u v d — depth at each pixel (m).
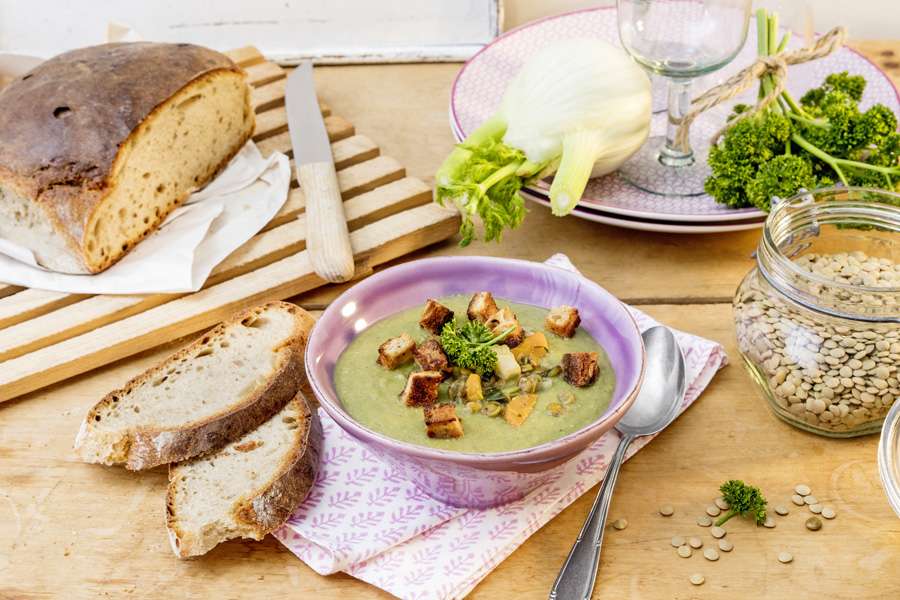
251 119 1.26
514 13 1.47
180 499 0.97
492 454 0.91
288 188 1.21
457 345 0.97
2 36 1.44
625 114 1.12
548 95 1.12
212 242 1.15
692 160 1.20
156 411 1.01
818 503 0.97
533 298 1.03
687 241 1.17
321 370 0.97
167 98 1.16
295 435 0.99
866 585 0.93
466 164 1.13
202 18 1.43
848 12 1.45
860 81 1.18
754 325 1.01
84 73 1.18
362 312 1.01
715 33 1.14
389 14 1.42
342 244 1.12
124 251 1.14
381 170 1.23
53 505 0.99
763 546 0.95
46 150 1.13
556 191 1.12
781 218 1.02
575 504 0.98
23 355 1.08
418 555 0.95
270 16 1.43
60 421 1.04
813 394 0.99
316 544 0.96
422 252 1.18
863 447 1.01
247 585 0.95
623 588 0.93
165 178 1.17
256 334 1.06
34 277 1.12
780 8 1.21
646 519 0.97
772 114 1.12
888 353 0.98
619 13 1.16
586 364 0.96
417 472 0.94
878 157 1.11
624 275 1.14
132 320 1.10
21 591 0.94
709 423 1.02
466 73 1.28
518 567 0.95
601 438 1.01
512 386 0.97
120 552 0.96
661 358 1.04
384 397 0.97
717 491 0.98
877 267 1.03
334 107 1.35
